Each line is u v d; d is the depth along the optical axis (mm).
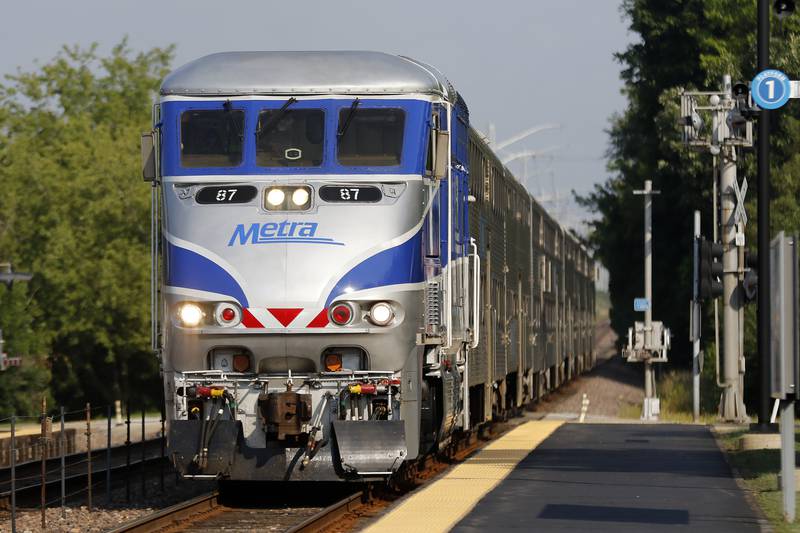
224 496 61812
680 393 161250
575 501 54344
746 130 107375
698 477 63812
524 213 115812
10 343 192375
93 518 59250
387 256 54719
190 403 55219
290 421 53500
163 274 55688
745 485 60438
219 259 54656
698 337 127625
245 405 54688
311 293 54062
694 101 107562
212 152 56156
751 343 139000
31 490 70062
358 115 56250
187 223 55344
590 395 177375
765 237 76625
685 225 185500
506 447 82625
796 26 158000
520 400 110000
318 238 54625
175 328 54750
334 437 54594
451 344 62062
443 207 60344
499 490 58062
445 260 60781
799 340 45344
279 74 56844
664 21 175125
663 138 165875
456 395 66438
